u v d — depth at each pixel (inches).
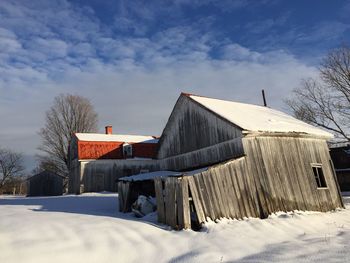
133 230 396.2
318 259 280.4
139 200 543.2
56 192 1557.6
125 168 1321.4
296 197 588.7
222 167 498.6
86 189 1229.7
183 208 424.5
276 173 575.2
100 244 335.0
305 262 274.2
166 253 331.6
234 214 481.1
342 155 1225.4
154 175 631.8
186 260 307.9
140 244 350.6
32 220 421.4
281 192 567.5
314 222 498.0
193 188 446.9
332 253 299.3
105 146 1318.9
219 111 651.5
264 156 571.5
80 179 1230.9
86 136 1397.6
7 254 287.1
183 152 756.6
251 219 484.1
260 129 567.5
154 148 1411.2
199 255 319.0
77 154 1290.6
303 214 553.9
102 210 625.6
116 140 1396.4
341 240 365.7
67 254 304.3
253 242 369.1
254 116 670.5
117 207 684.1
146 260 312.0
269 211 534.0
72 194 1285.7
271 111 826.8
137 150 1364.4
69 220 429.7
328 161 696.4
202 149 683.4
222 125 622.2
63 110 1983.3
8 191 2509.8
